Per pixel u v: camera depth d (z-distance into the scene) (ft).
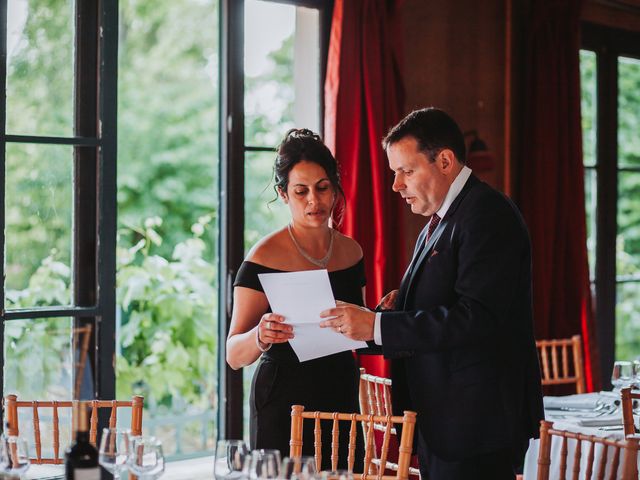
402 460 7.10
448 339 7.12
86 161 11.31
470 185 7.53
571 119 15.98
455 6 15.02
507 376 7.30
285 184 8.59
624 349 18.67
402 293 7.92
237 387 12.90
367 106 13.03
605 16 17.66
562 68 15.81
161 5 28.91
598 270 18.07
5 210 10.73
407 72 14.44
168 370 23.11
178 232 28.71
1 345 10.69
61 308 11.14
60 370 11.13
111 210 11.38
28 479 10.75
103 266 11.35
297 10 13.44
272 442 8.48
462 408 7.29
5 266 10.78
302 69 13.56
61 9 11.12
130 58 28.68
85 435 5.79
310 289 7.52
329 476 6.00
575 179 16.05
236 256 12.79
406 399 7.76
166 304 23.18
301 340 7.76
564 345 14.03
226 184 12.78
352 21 12.97
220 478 6.32
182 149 28.99
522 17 15.80
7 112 10.76
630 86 18.35
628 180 18.44
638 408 10.15
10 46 10.77
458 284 7.25
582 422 10.12
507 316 7.36
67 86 11.18
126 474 13.98
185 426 23.32
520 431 7.32
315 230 8.80
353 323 7.36
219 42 12.97
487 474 7.38
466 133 15.21
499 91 15.65
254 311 8.56
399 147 7.56
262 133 13.26
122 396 22.70
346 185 12.92
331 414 7.72
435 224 7.92
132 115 28.63
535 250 15.71
